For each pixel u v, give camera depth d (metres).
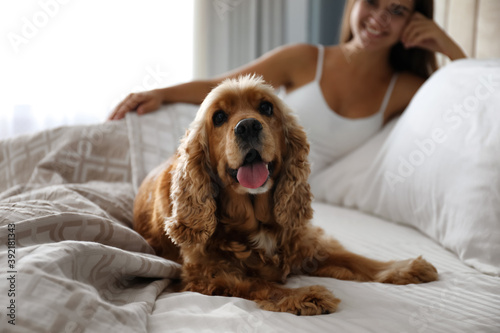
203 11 4.60
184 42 4.62
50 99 4.18
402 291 1.52
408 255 1.94
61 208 1.67
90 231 1.54
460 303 1.39
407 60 3.34
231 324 1.24
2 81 4.04
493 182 1.72
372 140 2.94
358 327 1.23
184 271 1.69
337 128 3.15
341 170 2.89
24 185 2.35
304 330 1.22
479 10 3.09
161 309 1.37
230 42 4.77
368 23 2.99
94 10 4.27
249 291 1.56
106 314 1.15
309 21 5.02
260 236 1.75
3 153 2.76
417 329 1.22
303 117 3.16
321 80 3.26
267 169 1.65
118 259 1.40
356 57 3.18
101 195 2.26
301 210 1.79
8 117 4.07
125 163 2.74
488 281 1.55
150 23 4.48
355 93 3.21
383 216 2.51
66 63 4.21
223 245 1.73
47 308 1.10
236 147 1.61
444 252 1.94
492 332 1.21
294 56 3.30
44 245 1.28
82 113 4.32
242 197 1.72
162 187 1.94
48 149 2.75
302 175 1.79
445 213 1.95
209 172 1.76
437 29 2.98
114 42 4.37
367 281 1.71
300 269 1.84
